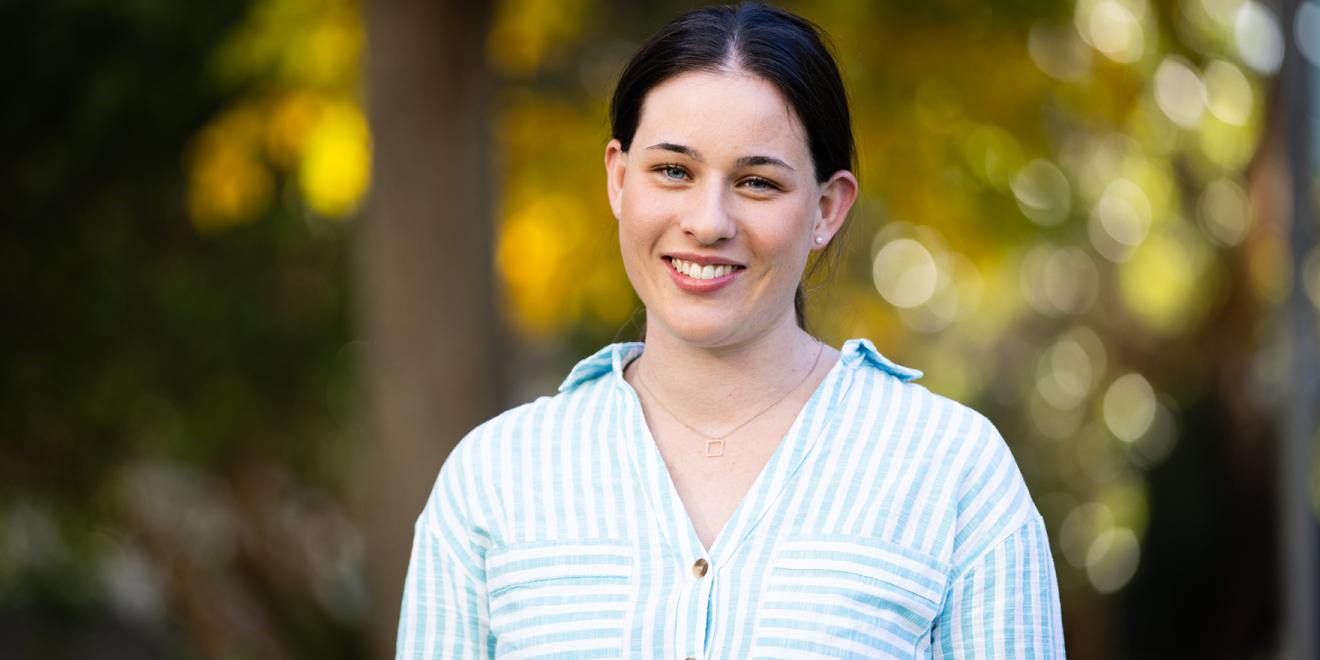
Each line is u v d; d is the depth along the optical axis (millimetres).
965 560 2363
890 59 7336
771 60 2332
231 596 11305
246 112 7902
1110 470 13219
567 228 8375
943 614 2363
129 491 10797
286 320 10117
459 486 2502
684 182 2348
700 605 2285
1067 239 8445
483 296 7047
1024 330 14031
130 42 8859
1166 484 11008
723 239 2318
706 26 2373
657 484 2375
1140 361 12219
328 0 7613
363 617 11562
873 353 2508
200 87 8844
